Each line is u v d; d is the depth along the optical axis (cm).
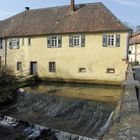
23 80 2519
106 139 320
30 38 2892
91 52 2519
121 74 2395
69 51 2631
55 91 2061
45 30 2794
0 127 1475
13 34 3025
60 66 2697
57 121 1452
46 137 1289
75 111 1586
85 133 1218
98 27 2484
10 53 3092
